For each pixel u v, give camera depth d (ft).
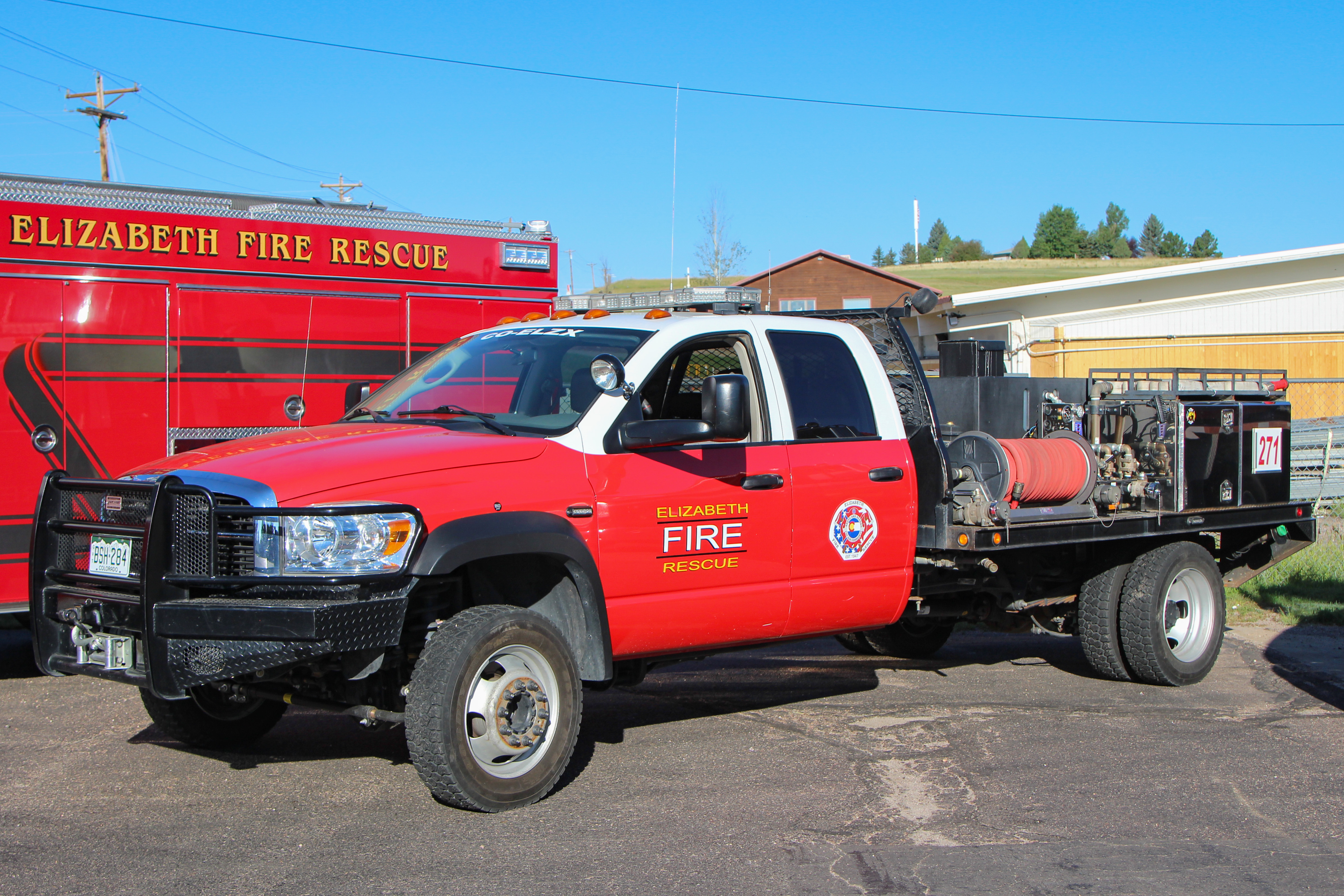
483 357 20.25
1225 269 81.15
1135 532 24.00
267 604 14.84
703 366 20.21
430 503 15.81
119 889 13.67
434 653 15.83
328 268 30.30
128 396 27.14
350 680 15.79
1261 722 21.85
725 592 18.81
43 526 16.98
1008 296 84.33
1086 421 25.00
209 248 28.32
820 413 20.43
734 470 18.90
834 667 27.12
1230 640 29.94
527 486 16.72
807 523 19.72
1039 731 21.11
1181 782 18.01
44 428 25.99
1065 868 14.43
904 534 21.15
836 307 150.10
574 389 18.42
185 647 15.14
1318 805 16.94
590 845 15.15
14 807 16.75
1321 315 80.94
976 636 31.65
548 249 34.47
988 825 15.98
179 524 15.48
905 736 20.77
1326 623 32.17
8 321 25.55
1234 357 80.43
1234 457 25.94
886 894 13.60
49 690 24.27
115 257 26.96
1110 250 542.57
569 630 17.70
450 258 32.48
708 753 19.60
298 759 19.22
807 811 16.58
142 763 18.98
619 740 20.49
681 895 13.56
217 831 15.70
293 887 13.75
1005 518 21.63
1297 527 27.68
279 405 29.48
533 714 16.61
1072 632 26.32
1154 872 14.32
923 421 21.81
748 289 21.65
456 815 16.29
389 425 18.19
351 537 15.15
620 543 17.58
